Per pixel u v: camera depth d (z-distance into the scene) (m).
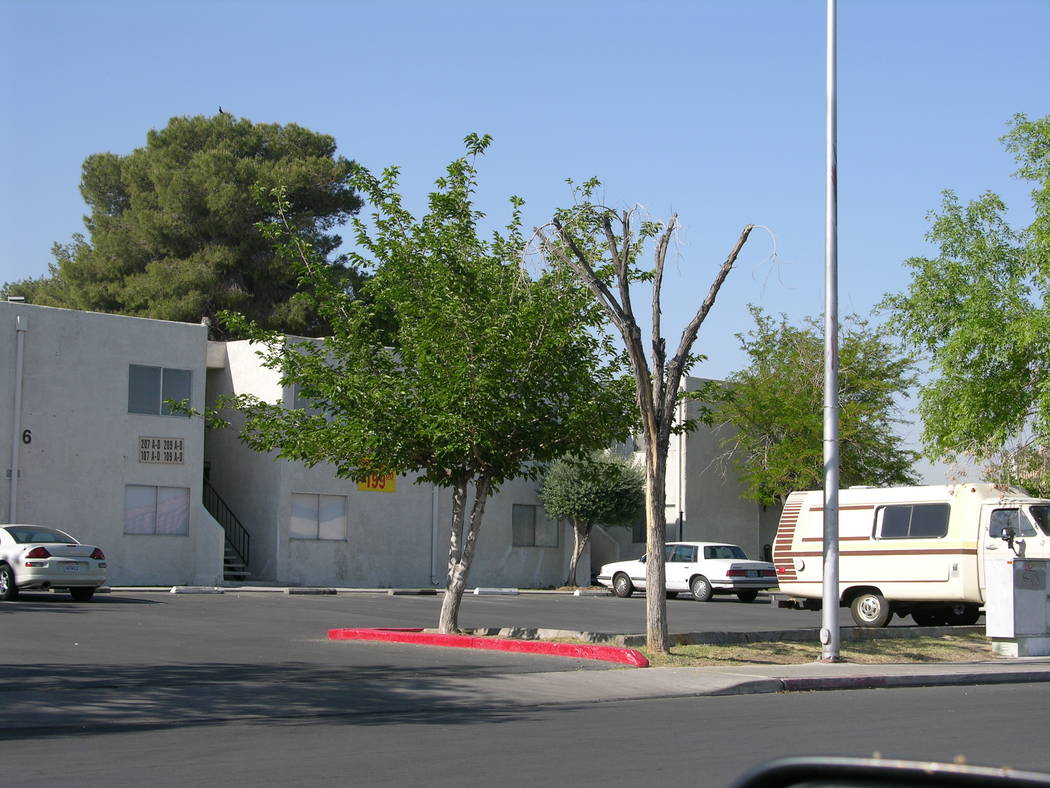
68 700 12.63
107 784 8.37
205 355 36.34
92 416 33.97
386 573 38.88
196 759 9.49
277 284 54.72
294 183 54.25
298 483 37.19
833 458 18.75
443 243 19.52
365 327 20.39
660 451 18.41
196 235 54.09
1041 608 20.66
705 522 44.81
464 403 18.92
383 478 21.27
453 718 12.18
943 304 25.97
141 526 34.72
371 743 10.40
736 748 10.16
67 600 27.09
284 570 36.56
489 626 24.12
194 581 35.28
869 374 43.41
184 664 16.09
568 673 15.88
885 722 12.09
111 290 54.25
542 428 19.84
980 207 25.92
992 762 9.34
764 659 18.62
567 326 19.61
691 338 18.48
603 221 18.03
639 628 24.52
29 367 32.94
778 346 44.56
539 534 43.00
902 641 21.53
